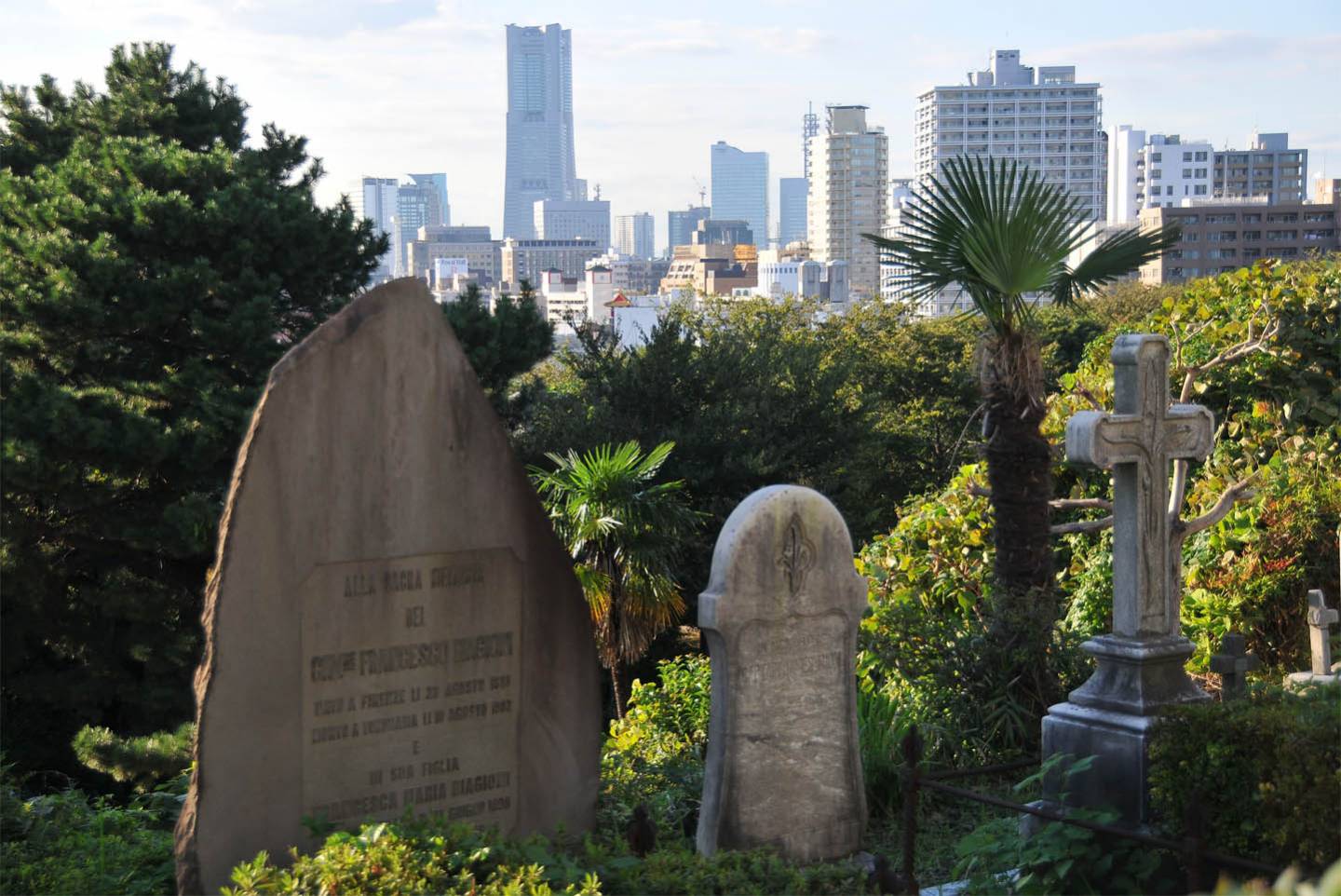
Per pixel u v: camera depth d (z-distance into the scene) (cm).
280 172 2522
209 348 2020
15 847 707
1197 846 546
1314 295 1355
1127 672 715
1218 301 1470
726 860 582
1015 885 670
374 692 647
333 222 2264
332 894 505
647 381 2984
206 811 600
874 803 862
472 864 538
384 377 644
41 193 2064
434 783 667
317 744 630
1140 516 715
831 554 752
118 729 2091
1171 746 613
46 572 1983
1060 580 1316
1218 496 1184
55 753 2048
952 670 971
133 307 1955
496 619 684
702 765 966
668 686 1173
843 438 3152
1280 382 1363
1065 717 723
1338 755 546
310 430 624
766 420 2988
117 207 1983
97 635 2019
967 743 939
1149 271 15688
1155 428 718
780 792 741
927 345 4728
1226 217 15362
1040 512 996
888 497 4481
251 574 610
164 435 1848
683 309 4988
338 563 634
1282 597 1103
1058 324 4372
